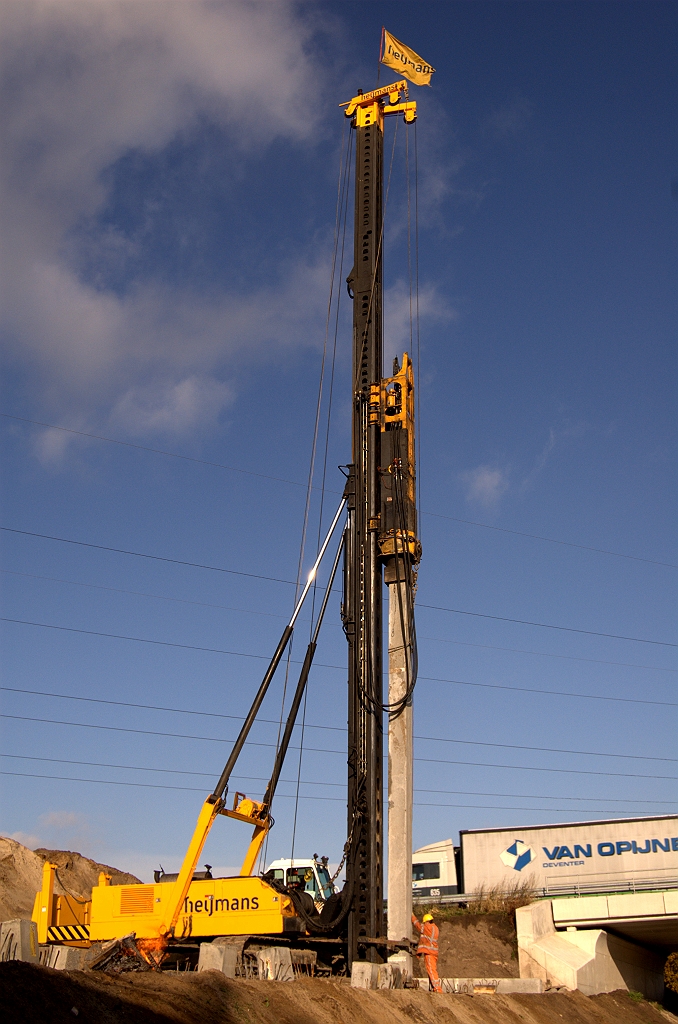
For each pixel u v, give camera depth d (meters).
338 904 23.41
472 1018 20.94
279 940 23.61
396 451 26.38
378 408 26.72
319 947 24.16
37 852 50.53
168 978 14.13
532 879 45.09
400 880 23.06
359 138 29.67
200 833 23.47
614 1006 33.72
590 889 45.78
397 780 23.83
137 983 13.41
